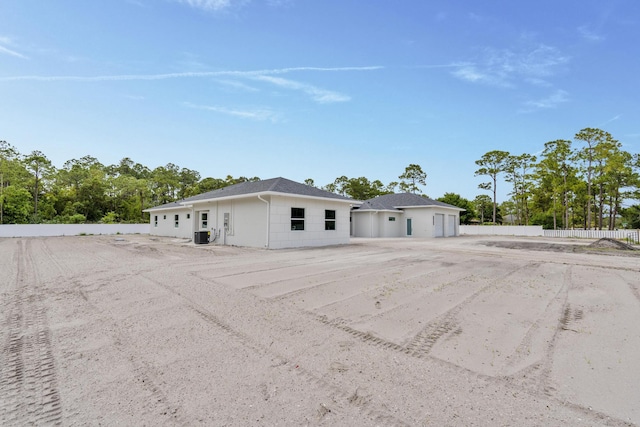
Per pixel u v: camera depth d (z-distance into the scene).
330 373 2.76
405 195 29.44
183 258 10.64
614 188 32.12
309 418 2.09
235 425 2.01
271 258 10.63
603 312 4.62
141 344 3.41
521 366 2.90
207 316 4.36
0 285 6.45
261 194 13.97
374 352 3.21
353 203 18.03
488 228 32.75
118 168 63.12
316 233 16.17
